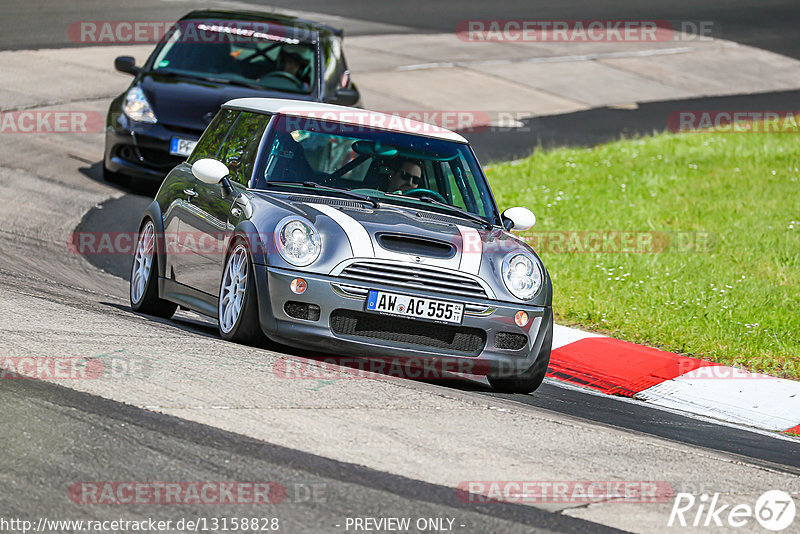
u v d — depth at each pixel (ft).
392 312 77.92
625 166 200.34
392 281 78.28
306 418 61.72
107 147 156.46
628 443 67.72
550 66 305.94
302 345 78.02
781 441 82.53
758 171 198.90
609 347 105.91
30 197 144.46
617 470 60.85
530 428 67.36
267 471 52.70
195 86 156.97
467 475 55.88
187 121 151.33
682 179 190.90
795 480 65.10
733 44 361.10
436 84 269.64
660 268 137.08
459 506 51.21
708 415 89.97
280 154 87.97
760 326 114.42
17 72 224.53
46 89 214.90
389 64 284.82
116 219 140.87
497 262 81.92
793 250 148.36
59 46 256.32
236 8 335.47
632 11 405.59
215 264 85.56
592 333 111.75
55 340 73.15
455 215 88.63
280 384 68.33
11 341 71.46
